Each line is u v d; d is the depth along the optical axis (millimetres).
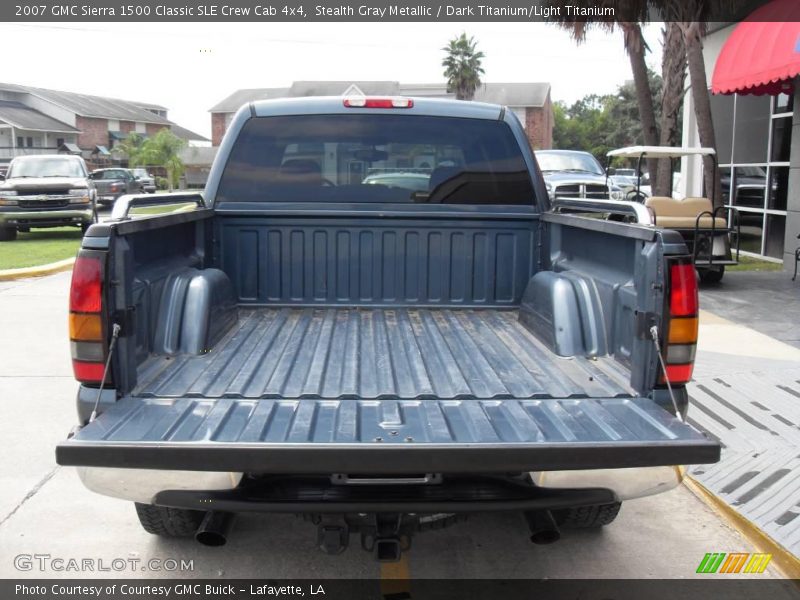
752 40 11820
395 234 4926
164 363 3686
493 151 4918
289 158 4879
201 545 4102
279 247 4902
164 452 2734
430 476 2936
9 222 18344
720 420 5828
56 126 60188
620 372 3598
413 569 3898
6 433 5680
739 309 9805
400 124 4867
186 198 4371
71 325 3086
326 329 4453
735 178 15391
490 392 3414
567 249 4555
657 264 3193
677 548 4129
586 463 2797
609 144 68125
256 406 3207
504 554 4051
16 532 4215
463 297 4988
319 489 3076
